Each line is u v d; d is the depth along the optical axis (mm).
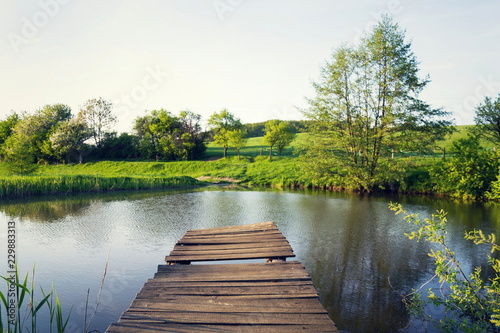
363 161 35125
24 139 50969
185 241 10938
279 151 61219
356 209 24375
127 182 37531
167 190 36938
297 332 5172
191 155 67688
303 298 6367
